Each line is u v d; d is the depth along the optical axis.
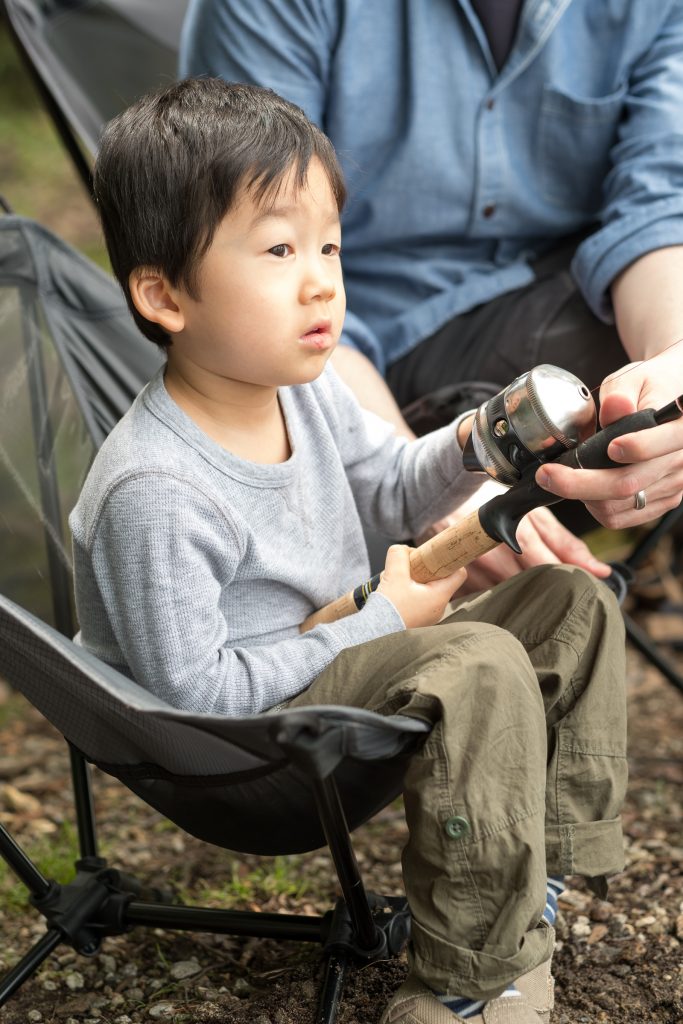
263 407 1.48
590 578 1.44
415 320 2.11
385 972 1.56
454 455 1.60
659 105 1.97
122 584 1.35
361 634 1.37
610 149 2.07
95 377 1.83
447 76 1.98
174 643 1.33
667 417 1.28
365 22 1.95
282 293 1.37
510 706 1.25
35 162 6.14
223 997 1.56
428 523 1.65
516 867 1.23
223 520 1.38
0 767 2.43
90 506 1.39
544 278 2.10
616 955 1.65
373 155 2.05
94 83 2.28
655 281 1.81
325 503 1.54
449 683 1.23
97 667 1.22
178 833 2.14
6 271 1.79
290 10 1.95
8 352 1.73
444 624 1.35
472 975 1.24
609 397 1.34
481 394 1.92
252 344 1.37
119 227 1.42
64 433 1.74
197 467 1.39
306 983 1.55
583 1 1.99
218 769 1.28
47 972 1.67
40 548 1.65
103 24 2.31
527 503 1.34
